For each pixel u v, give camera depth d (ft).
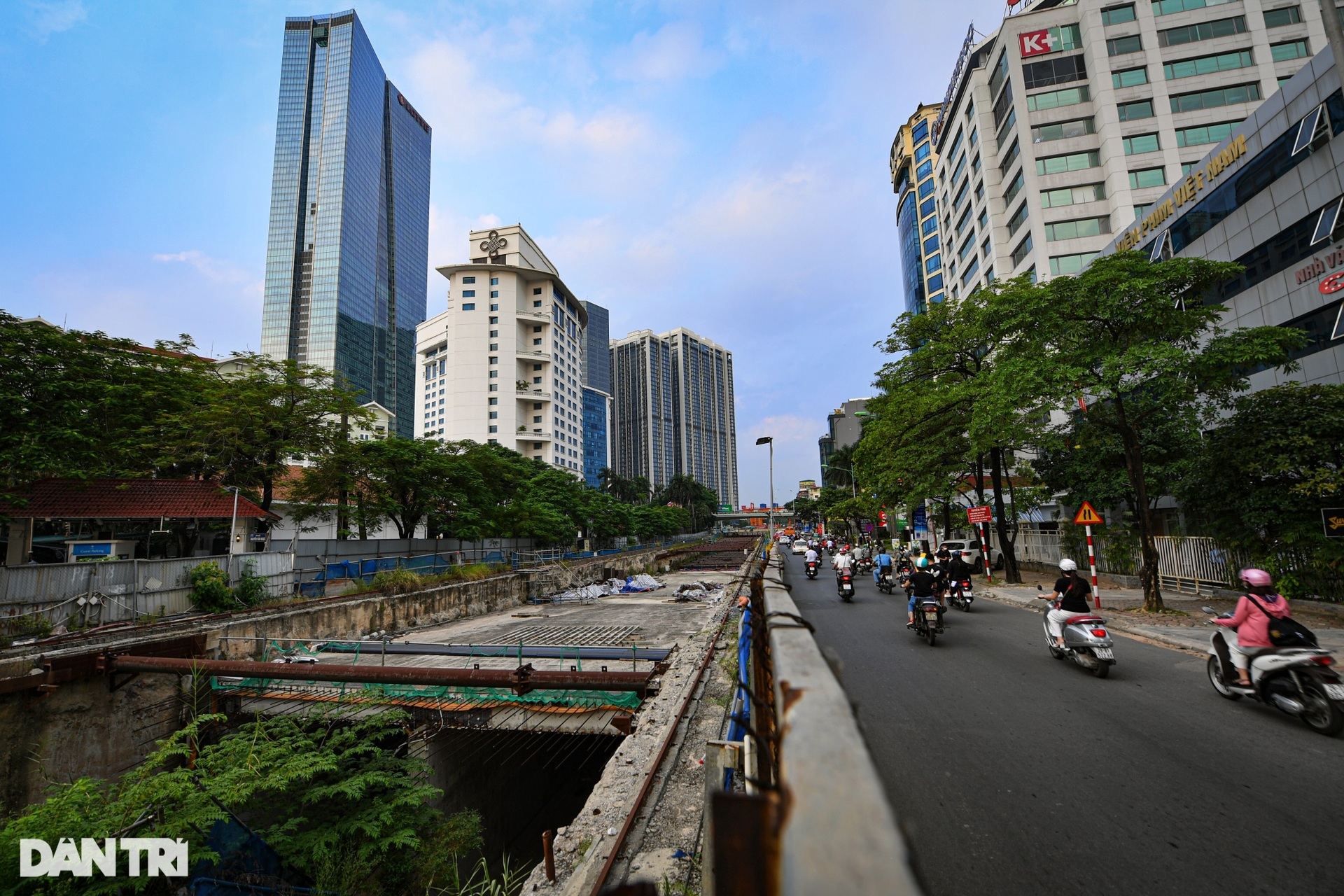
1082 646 27.25
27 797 31.14
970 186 152.66
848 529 204.33
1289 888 11.43
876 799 2.08
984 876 12.12
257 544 76.38
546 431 365.81
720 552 193.16
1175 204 75.66
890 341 77.56
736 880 3.98
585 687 31.89
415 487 94.53
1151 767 16.98
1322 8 30.45
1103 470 65.16
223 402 69.26
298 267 435.53
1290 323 59.47
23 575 42.11
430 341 420.77
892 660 31.55
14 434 47.29
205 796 21.83
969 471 77.05
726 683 29.17
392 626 62.54
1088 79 123.24
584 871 13.65
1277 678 20.66
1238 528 46.55
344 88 460.14
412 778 30.60
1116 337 43.09
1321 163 55.77
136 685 36.47
